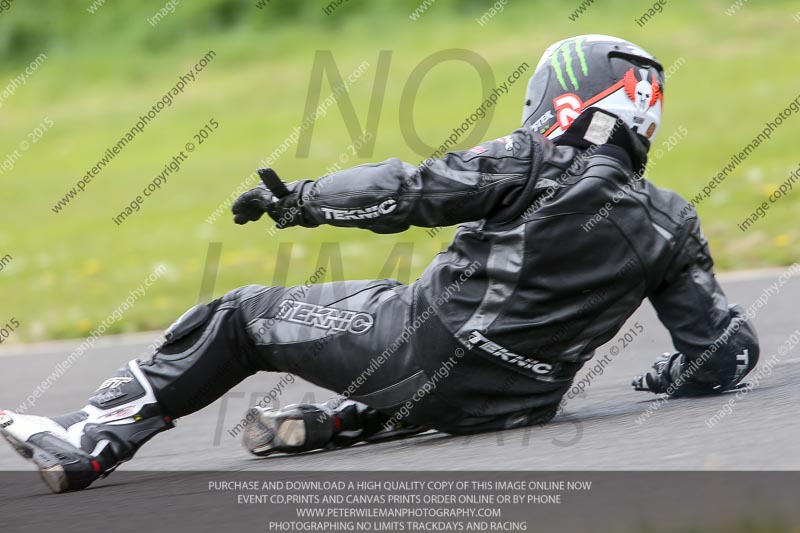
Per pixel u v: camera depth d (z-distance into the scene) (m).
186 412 11.42
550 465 9.34
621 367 16.56
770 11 60.97
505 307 10.52
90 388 19.72
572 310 10.55
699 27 59.62
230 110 61.28
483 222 10.67
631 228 10.55
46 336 26.00
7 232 42.47
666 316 11.45
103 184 50.00
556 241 10.34
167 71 72.31
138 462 12.72
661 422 10.69
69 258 35.72
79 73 74.56
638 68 10.94
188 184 46.97
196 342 11.34
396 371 10.92
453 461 10.05
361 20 72.69
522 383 10.97
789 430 9.42
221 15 77.81
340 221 10.50
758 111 43.38
